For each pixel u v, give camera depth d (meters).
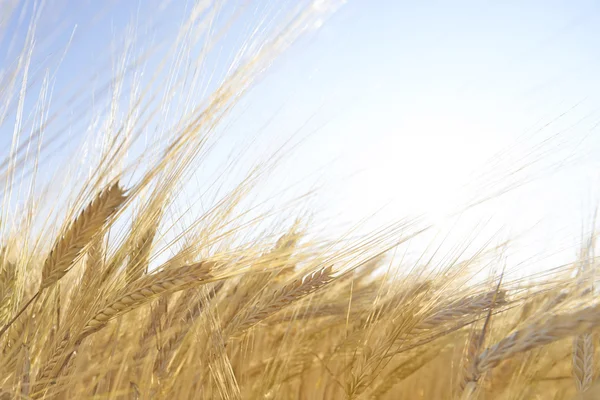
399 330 1.98
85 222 1.74
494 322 2.09
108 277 2.00
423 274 2.14
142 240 2.07
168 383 2.21
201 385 2.35
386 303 2.20
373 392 2.28
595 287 1.72
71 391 2.04
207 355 2.30
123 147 1.83
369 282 2.79
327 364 2.52
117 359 2.21
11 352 1.90
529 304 2.08
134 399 2.03
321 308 2.61
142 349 2.26
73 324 1.95
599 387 1.53
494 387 1.94
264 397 2.34
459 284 2.10
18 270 1.99
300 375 2.57
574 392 1.96
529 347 1.48
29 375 1.85
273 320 2.63
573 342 1.70
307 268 2.21
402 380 2.31
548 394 2.03
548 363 2.04
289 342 2.62
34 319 2.04
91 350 2.30
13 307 1.97
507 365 1.95
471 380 1.55
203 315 2.30
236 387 2.26
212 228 2.16
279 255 2.14
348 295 2.68
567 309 1.62
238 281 2.53
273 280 2.46
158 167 1.87
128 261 2.04
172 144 1.88
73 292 2.11
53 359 1.91
